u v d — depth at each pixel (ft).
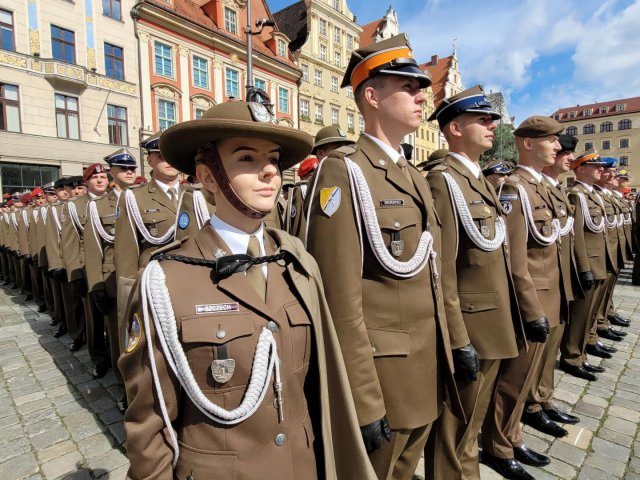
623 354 15.29
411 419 5.44
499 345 7.15
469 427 7.16
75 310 16.05
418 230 5.72
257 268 3.87
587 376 13.03
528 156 10.13
